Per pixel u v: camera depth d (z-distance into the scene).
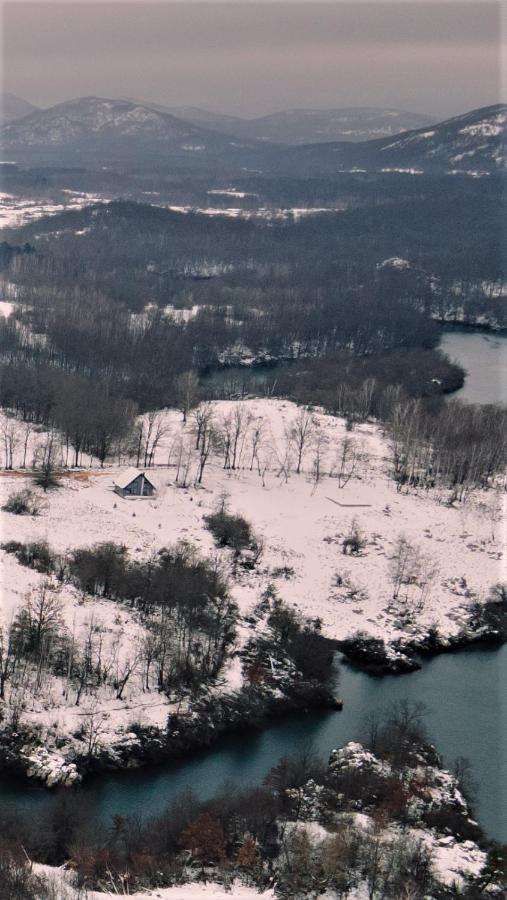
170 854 155.25
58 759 182.38
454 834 168.75
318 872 152.62
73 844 155.88
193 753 193.25
